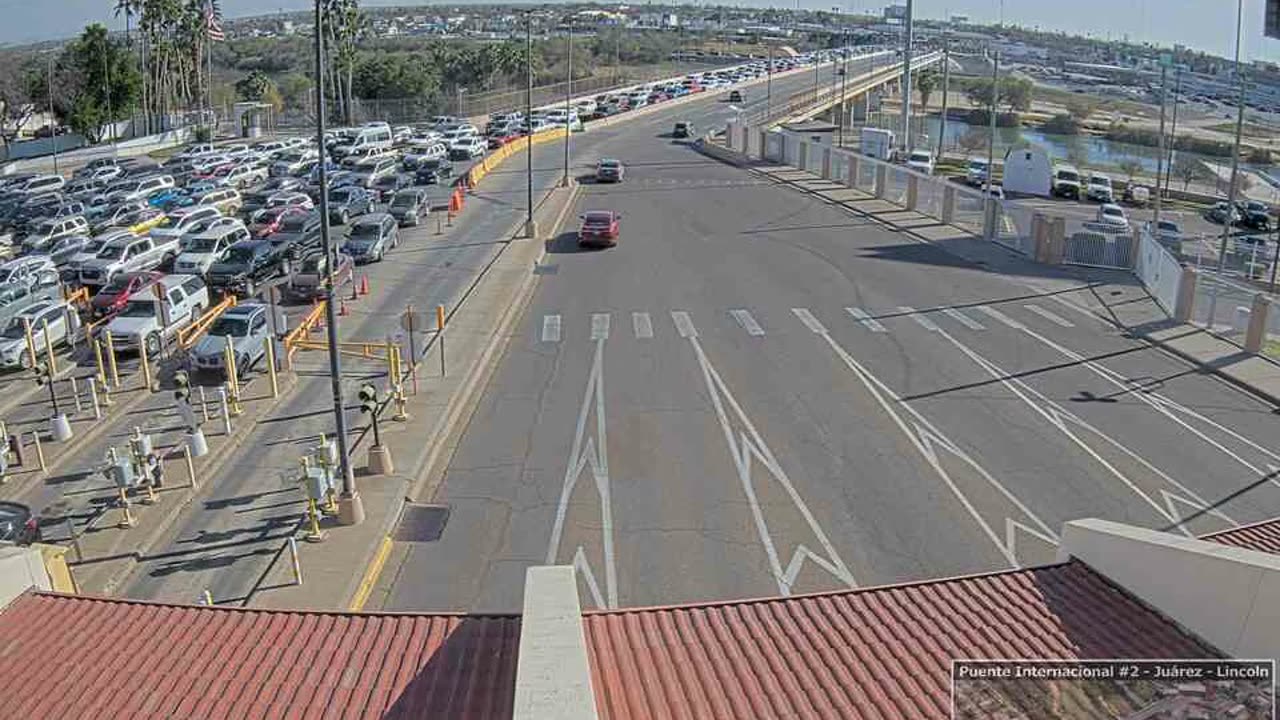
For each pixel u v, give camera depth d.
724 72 160.12
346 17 106.06
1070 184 75.25
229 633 11.63
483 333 32.69
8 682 10.70
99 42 94.38
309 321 32.28
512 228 50.25
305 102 127.00
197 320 33.94
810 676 10.49
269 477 22.45
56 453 24.02
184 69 113.81
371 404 21.92
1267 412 26.16
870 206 55.12
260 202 55.69
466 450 23.89
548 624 9.75
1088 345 31.52
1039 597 11.95
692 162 76.06
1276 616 9.90
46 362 30.20
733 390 27.59
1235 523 20.20
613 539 19.64
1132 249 40.88
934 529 19.97
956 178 83.38
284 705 10.20
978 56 174.12
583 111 109.19
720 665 10.73
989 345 31.42
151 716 10.05
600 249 45.72
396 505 20.84
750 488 21.75
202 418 25.89
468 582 18.22
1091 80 173.88
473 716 9.87
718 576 18.25
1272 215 69.88
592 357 30.53
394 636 11.49
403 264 42.47
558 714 8.25
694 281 39.59
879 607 11.95
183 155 74.56
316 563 18.59
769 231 49.09
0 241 49.03
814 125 130.50
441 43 188.38
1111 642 10.86
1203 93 137.75
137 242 40.81
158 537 19.92
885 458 23.22
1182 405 26.58
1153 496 21.41
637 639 11.30
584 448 23.91
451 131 84.06
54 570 14.50
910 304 36.00
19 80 117.69
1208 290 36.00
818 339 32.03
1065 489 21.69
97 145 92.12
